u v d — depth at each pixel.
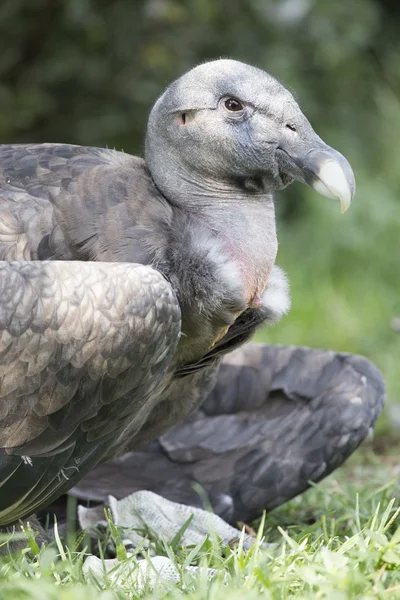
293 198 17.92
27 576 6.66
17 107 17.09
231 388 9.75
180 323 7.50
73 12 16.83
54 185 7.70
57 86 17.45
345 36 18.52
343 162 7.62
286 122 7.77
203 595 6.12
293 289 15.84
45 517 9.03
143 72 17.33
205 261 7.60
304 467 9.47
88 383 7.19
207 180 7.89
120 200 7.69
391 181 18.44
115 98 17.42
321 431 9.52
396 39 20.45
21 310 6.96
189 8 17.31
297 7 17.70
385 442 11.80
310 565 6.50
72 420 7.28
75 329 7.05
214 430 9.67
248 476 9.45
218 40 17.64
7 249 7.47
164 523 8.35
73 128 17.41
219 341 8.28
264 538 8.00
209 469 9.51
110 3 17.34
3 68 17.33
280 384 9.71
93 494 9.27
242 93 7.74
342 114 18.72
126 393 7.42
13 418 7.09
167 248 7.65
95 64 17.16
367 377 9.72
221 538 8.07
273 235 8.01
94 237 7.55
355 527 7.98
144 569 6.94
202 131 7.77
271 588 6.22
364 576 6.35
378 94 19.34
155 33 17.41
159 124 7.92
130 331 7.16
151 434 8.96
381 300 15.80
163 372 7.63
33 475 7.27
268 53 17.80
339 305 15.45
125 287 7.17
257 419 9.70
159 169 7.95
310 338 14.65
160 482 9.47
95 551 8.16
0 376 6.99
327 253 16.72
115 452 8.52
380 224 17.05
